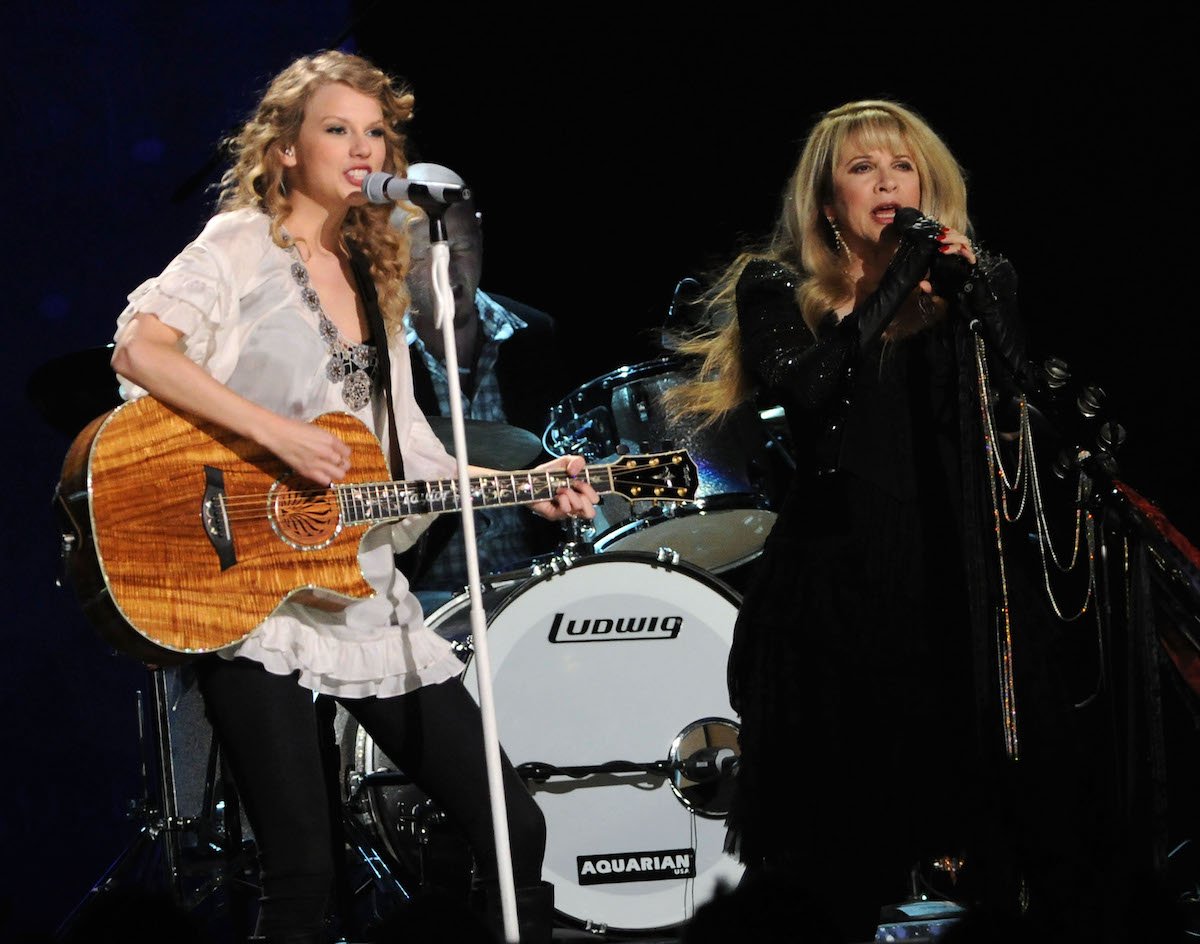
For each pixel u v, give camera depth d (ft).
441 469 35.47
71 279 67.21
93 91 68.18
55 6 67.77
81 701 63.31
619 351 72.64
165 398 30.40
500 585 46.85
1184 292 62.59
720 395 37.40
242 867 47.19
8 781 62.39
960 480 32.42
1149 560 33.63
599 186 72.33
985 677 30.60
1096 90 63.57
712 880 44.57
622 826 44.42
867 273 34.99
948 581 32.12
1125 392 63.77
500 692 44.16
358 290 33.83
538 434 64.80
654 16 70.95
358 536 32.35
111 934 21.15
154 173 68.49
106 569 29.48
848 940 32.58
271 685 30.81
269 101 33.09
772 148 70.18
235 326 31.68
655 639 45.50
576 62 71.72
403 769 32.89
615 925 43.70
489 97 71.97
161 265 68.13
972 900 31.91
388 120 34.04
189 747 52.39
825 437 32.09
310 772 30.89
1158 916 22.54
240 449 31.40
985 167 66.08
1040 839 31.04
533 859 32.94
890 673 31.89
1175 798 49.60
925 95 67.00
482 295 65.16
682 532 51.29
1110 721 36.86
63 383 47.01
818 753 32.12
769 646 33.04
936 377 33.06
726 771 44.73
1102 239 64.08
